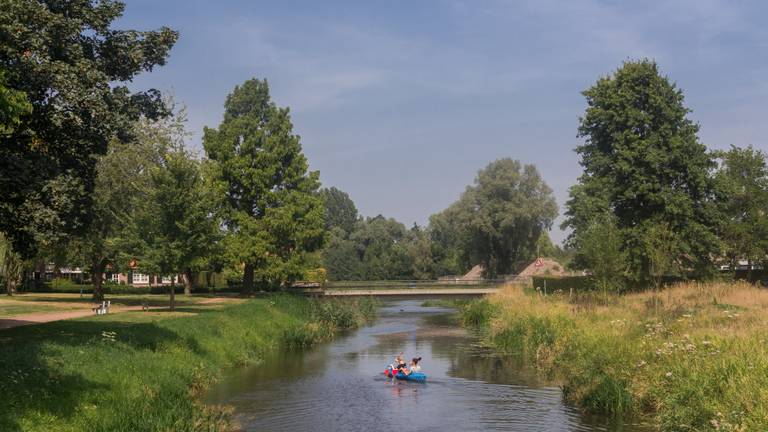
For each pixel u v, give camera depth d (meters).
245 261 53.66
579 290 53.94
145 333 24.30
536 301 43.75
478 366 28.47
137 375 18.61
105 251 43.09
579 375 21.83
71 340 20.22
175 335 25.64
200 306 42.09
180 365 22.58
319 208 56.84
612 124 57.44
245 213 54.41
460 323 51.69
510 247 98.44
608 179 57.00
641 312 31.73
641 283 55.38
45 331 23.98
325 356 32.12
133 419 15.38
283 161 57.78
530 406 20.20
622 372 20.14
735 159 60.72
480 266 109.88
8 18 17.02
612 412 18.59
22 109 13.41
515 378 25.28
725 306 33.25
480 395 22.03
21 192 18.27
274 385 23.88
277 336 36.84
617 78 57.97
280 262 54.00
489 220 94.12
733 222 59.41
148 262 35.66
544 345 28.59
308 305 51.00
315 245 57.59
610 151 59.59
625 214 57.06
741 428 13.16
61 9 21.12
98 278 46.34
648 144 54.75
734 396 14.61
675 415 15.59
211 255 38.75
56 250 44.03
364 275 119.00
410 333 44.09
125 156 43.72
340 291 69.50
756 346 17.47
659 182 54.94
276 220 53.44
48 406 13.98
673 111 55.53
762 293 39.78
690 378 16.53
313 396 21.92
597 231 44.84
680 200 52.84
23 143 19.73
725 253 60.66
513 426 17.77
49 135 20.28
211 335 28.98
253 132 56.47
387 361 30.25
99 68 21.97
